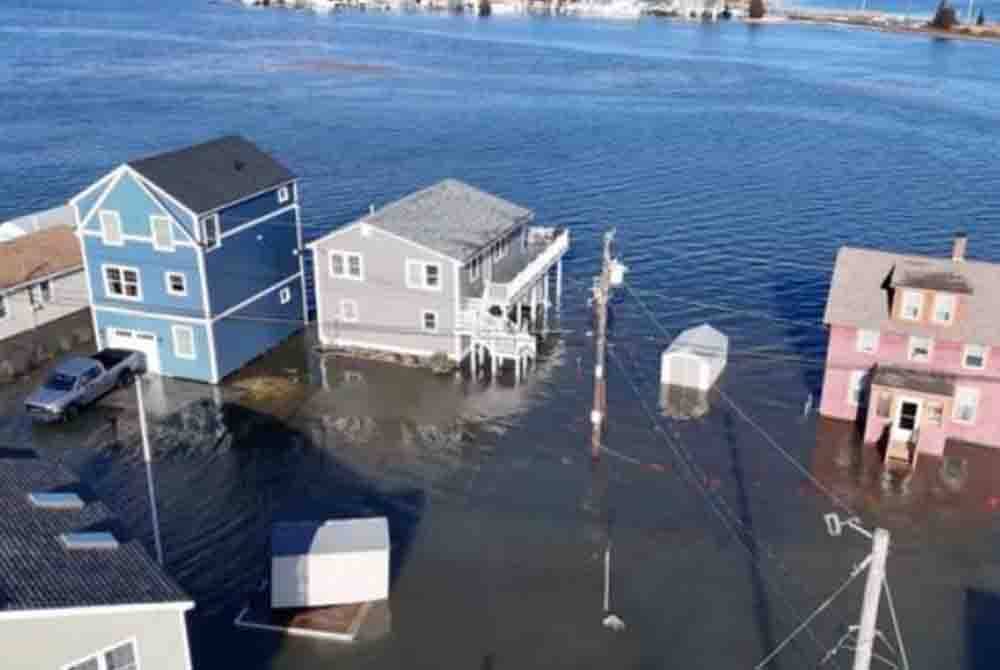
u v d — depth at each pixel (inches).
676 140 4387.3
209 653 1183.6
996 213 3257.9
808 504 1528.1
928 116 5059.1
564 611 1272.1
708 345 2028.8
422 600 1289.4
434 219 2107.5
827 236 2984.7
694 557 1389.0
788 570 1360.7
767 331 2255.2
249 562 1374.3
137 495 1540.4
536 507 1520.7
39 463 1077.1
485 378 1990.7
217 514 1493.6
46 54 7022.6
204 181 1918.1
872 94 5753.0
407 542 1424.7
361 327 2076.8
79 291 2257.6
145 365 1972.2
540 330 2246.6
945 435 1641.2
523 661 1177.4
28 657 767.7
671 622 1251.2
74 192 3341.5
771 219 3152.1
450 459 1668.3
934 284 1663.4
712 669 1167.6
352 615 1258.0
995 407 1660.9
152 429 1750.7
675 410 1860.2
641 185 3570.4
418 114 4963.1
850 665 1173.7
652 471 1631.4
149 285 1899.6
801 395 1923.0
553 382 1975.9
